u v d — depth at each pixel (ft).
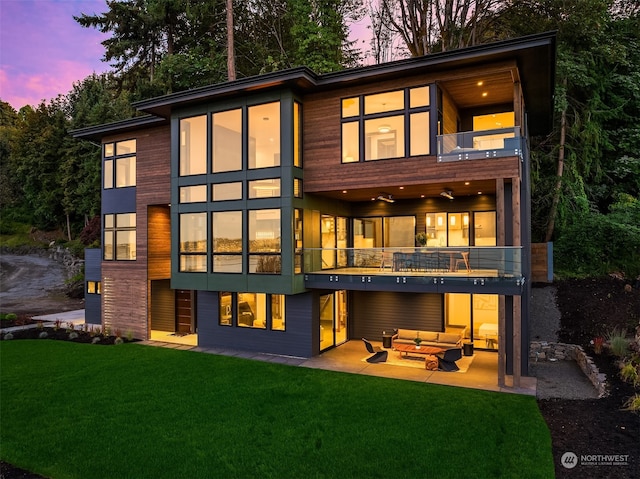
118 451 24.31
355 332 54.44
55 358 44.96
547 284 57.16
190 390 34.19
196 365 41.63
